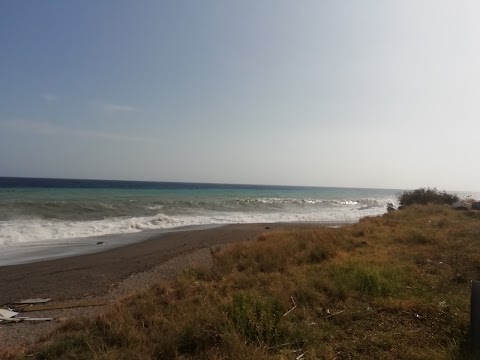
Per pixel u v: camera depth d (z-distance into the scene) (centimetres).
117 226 2409
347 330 552
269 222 3195
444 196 3238
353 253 1134
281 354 460
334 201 6688
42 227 2181
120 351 484
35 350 554
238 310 568
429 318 579
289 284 781
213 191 8675
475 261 926
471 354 440
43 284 1089
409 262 960
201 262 1288
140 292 845
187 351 501
